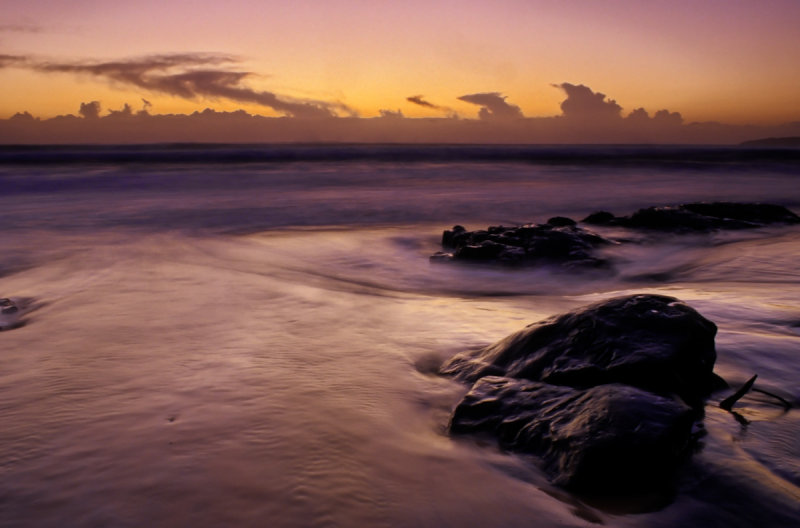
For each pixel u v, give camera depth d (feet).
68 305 19.52
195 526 6.64
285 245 37.42
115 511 6.93
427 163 156.66
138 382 11.68
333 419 9.89
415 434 9.52
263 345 14.71
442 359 13.83
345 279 27.35
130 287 22.81
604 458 7.76
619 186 91.91
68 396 10.85
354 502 7.23
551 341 11.61
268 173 114.01
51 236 39.83
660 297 12.16
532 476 8.16
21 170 116.57
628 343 10.73
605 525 6.99
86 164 138.10
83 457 8.32
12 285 23.49
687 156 226.99
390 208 61.26
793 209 64.44
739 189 87.25
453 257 32.45
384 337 15.69
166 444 8.77
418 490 7.63
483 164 155.63
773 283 25.55
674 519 7.13
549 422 8.97
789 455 8.60
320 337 15.61
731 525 7.01
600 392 9.20
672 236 39.47
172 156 174.70
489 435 9.35
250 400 10.70
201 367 12.73
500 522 6.95
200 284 23.53
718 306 18.54
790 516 7.11
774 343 14.07
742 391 10.28
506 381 10.80
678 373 10.38
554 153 251.60
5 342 14.87
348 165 144.25
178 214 54.49
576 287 27.20
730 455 8.56
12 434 9.11
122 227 45.27
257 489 7.47
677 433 8.20
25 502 7.12
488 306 20.52
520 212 60.34
